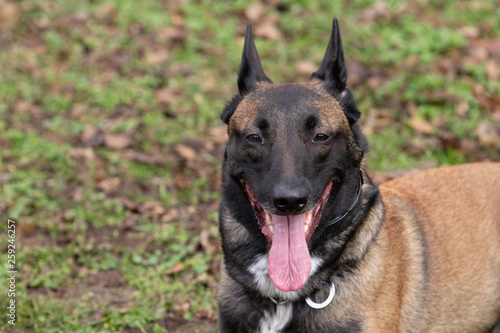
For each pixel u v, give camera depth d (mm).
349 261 3814
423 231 4211
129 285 5340
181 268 5469
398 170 6637
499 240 4387
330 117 3707
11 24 9773
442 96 7461
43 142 7277
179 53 9016
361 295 3793
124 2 10211
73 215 6137
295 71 8445
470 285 4281
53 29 9672
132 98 8102
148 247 5820
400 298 3998
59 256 5609
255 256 3848
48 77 8586
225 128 7492
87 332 4715
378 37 8930
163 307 5027
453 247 4242
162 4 10188
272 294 3814
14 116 7816
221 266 4176
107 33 9484
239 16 9859
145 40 9281
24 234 5918
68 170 6793
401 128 7219
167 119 7727
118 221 6125
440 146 6898
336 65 3881
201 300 5141
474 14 9484
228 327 4023
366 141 3969
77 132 7500
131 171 6844
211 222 6109
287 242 3621
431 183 4473
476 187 4453
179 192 6562
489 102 7398
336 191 3777
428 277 4141
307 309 3816
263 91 3828
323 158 3648
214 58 8875
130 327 4809
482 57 8281
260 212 3732
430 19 9406
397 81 7762
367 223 3875
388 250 3959
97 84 8430
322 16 9633
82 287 5305
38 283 5277
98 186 6602
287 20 9602
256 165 3660
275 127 3619
